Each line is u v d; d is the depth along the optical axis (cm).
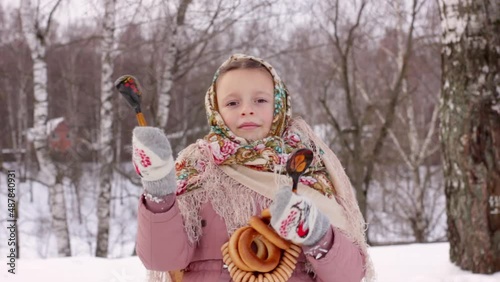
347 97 1414
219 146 199
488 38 537
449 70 553
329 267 175
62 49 1927
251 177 197
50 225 1955
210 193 195
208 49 1459
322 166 211
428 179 1920
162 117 1194
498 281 495
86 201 2214
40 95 1212
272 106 204
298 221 163
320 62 1798
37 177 2173
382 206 2027
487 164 535
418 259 592
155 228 174
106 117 1245
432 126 1758
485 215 534
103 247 1267
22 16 1175
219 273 188
